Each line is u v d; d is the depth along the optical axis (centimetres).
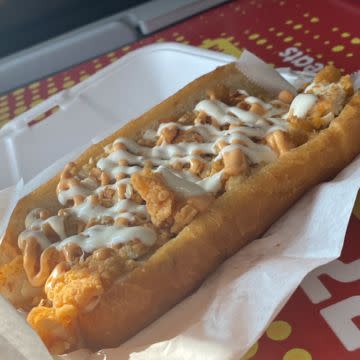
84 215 24
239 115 27
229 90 30
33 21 55
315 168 24
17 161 34
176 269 22
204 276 22
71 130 36
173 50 37
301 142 25
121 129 28
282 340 19
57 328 20
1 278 23
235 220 23
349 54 36
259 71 30
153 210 22
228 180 24
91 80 37
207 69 35
